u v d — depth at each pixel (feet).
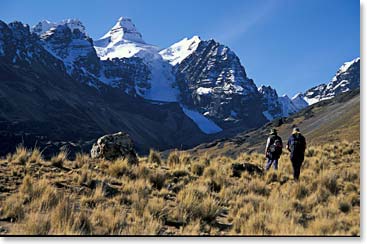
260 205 38.96
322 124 490.49
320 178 48.34
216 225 35.70
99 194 39.17
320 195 43.62
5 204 34.12
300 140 51.78
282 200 41.06
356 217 36.17
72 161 52.60
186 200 38.81
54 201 35.99
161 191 43.32
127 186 42.80
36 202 35.19
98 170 49.32
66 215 31.76
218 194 44.32
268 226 33.19
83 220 31.83
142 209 36.65
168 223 35.60
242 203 41.27
